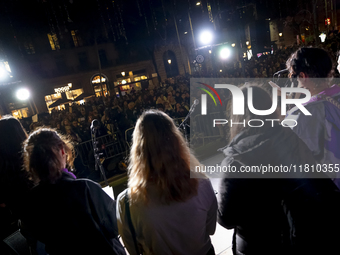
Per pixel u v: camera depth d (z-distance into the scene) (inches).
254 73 610.9
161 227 41.1
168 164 40.2
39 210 48.5
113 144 222.4
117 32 1178.6
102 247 51.4
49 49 1071.6
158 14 1196.5
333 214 36.0
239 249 44.0
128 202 43.2
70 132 233.1
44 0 1032.2
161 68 1267.2
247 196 37.3
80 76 1128.8
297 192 36.2
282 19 1407.5
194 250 44.6
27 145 50.8
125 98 588.4
